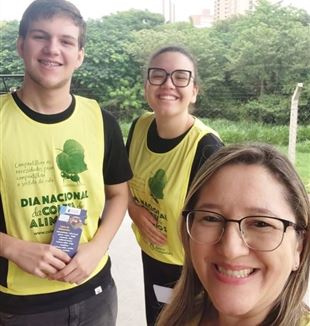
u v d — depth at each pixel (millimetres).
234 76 5906
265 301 903
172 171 1825
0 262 1512
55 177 1492
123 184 1755
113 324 1746
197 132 1813
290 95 5754
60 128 1507
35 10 1430
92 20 6930
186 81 1857
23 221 1476
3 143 1447
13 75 5652
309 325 914
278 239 872
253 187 896
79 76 6391
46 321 1536
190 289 1157
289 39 5773
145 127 2033
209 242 922
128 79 6434
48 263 1448
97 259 1561
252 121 5852
